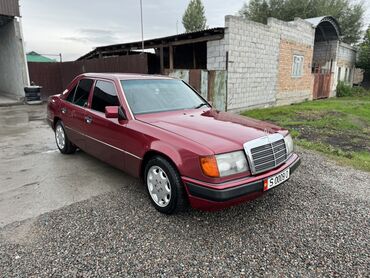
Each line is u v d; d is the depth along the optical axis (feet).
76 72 48.16
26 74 43.93
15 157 17.56
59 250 8.67
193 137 9.78
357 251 8.73
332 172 15.26
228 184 8.98
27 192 12.60
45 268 7.91
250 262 8.22
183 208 10.25
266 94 40.45
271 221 10.34
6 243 9.00
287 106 42.68
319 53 63.93
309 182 13.87
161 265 8.07
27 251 8.63
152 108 12.75
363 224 10.21
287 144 11.34
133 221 10.27
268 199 12.03
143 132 10.99
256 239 9.29
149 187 11.19
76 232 9.59
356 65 77.15
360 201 11.96
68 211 10.95
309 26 48.42
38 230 9.70
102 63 41.34
